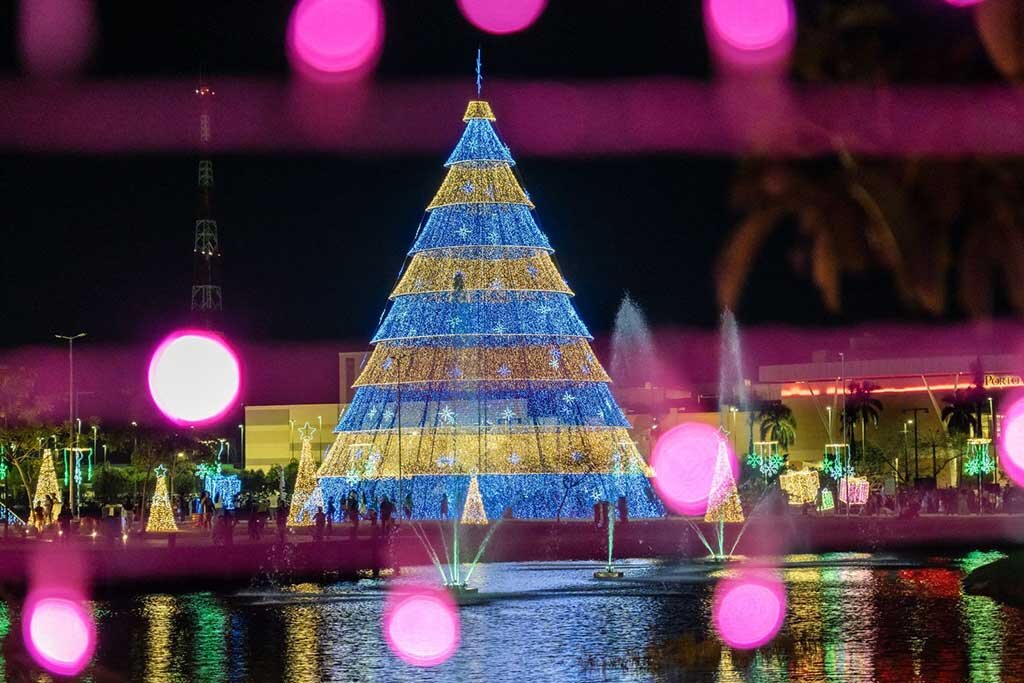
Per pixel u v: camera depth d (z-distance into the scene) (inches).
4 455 4938.5
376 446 4953.3
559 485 4874.5
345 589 2411.4
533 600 2175.2
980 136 461.1
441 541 3740.2
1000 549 3363.7
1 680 1352.1
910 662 1425.9
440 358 4975.4
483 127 5201.8
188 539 3661.4
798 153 466.6
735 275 476.7
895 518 4603.8
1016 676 1327.5
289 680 1375.5
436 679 1368.1
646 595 2241.6
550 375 4948.3
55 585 2508.6
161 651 1601.9
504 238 5029.5
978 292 478.3
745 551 3403.1
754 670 1384.1
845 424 6943.9
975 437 6786.4
